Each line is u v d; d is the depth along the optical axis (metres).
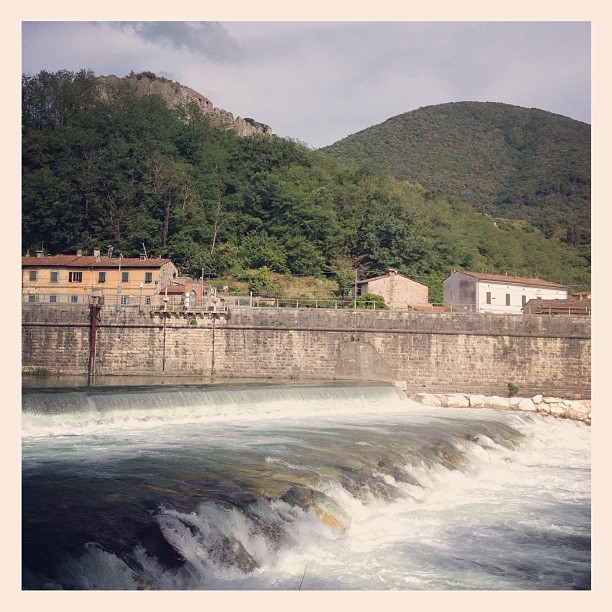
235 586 21.58
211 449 34.69
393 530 27.67
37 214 109.31
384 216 121.44
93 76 156.12
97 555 20.16
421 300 96.31
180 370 67.31
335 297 103.06
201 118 168.00
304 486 28.39
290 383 60.53
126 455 32.66
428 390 67.38
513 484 36.38
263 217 123.00
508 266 144.75
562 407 64.25
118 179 113.62
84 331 67.44
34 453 32.72
